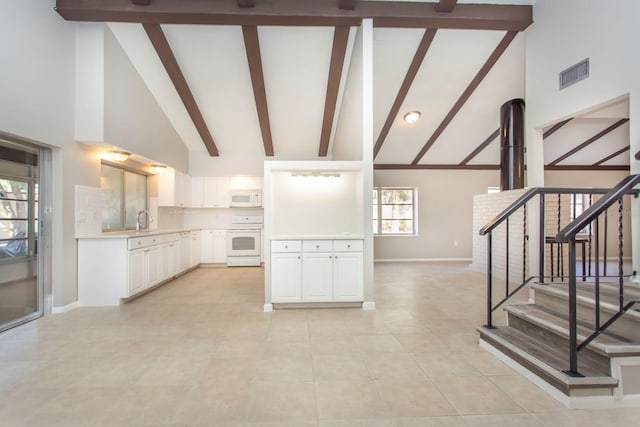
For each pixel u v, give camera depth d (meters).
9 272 3.01
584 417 1.66
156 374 2.11
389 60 4.33
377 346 2.57
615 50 2.84
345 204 4.10
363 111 3.65
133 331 2.91
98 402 1.80
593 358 1.89
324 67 4.45
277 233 4.04
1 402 1.80
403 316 3.35
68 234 3.55
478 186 7.75
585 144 6.72
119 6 3.29
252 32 3.72
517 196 4.94
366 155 3.66
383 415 1.68
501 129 5.30
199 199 6.61
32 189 3.25
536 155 3.78
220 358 2.36
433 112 5.51
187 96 4.81
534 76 3.73
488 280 2.60
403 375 2.10
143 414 1.69
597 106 3.03
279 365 2.24
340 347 2.55
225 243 6.66
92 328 2.98
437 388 1.94
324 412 1.71
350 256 3.63
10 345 2.58
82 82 3.62
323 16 3.46
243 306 3.74
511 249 5.09
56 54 3.32
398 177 7.62
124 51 4.07
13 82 2.82
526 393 1.88
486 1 3.62
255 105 5.21
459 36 4.04
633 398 1.74
